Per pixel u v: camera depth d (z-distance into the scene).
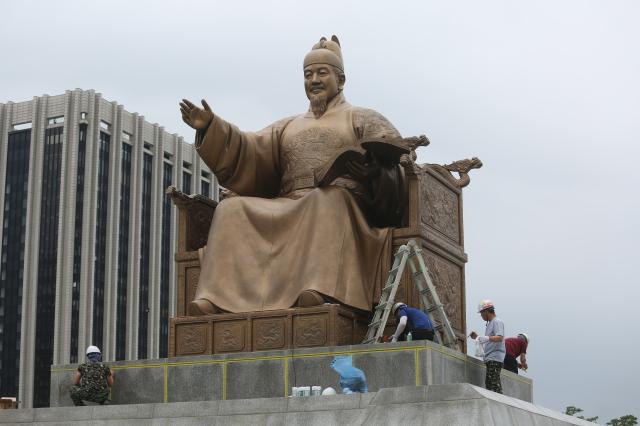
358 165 20.34
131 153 85.81
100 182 82.75
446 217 21.48
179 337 20.05
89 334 79.25
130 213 84.62
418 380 17.47
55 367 19.92
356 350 18.03
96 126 82.88
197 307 20.02
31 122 83.69
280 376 18.45
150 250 86.00
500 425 15.06
